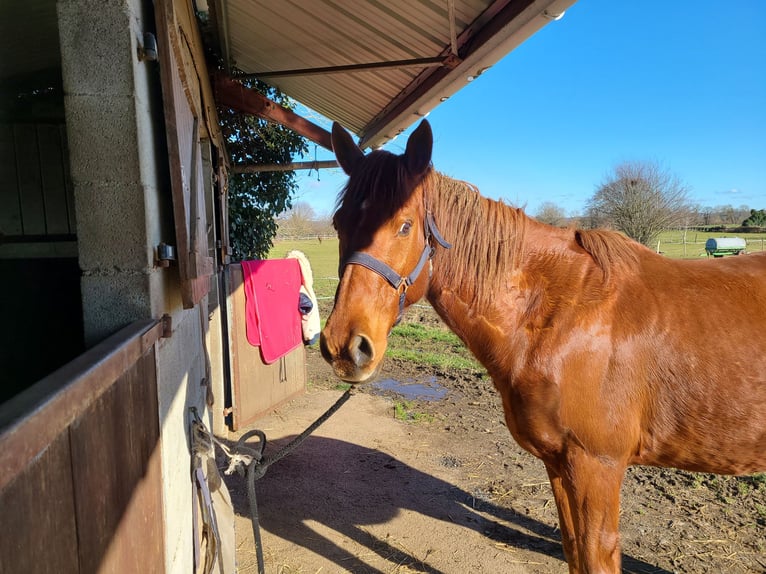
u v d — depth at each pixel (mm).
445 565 2641
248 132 5793
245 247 6309
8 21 1616
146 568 999
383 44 3117
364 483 3516
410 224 1761
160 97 1312
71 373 643
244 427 4508
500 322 1934
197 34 2439
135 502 933
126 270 1110
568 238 2061
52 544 566
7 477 430
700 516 3035
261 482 3529
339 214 1809
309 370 6516
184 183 1327
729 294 1927
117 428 825
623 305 1906
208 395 2459
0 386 1706
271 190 6297
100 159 1089
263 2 2941
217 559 1796
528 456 3957
